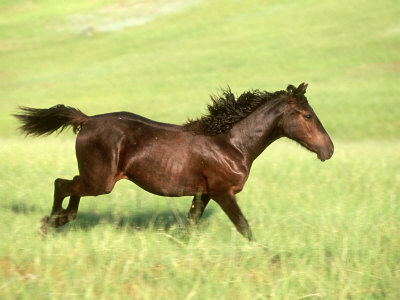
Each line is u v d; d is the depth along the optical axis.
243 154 10.33
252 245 9.60
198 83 53.41
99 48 72.62
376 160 20.36
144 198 13.12
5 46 78.12
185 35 74.25
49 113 10.46
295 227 11.09
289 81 51.47
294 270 8.63
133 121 10.34
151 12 87.88
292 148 26.70
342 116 39.75
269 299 7.88
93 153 10.20
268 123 10.37
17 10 101.56
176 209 12.64
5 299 7.40
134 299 7.72
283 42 65.56
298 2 83.19
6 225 10.45
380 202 13.10
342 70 54.16
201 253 9.21
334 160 20.28
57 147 21.02
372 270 8.87
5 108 45.56
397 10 71.94
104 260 8.71
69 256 8.79
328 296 8.00
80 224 11.24
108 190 10.30
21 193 12.93
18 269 8.48
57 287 7.89
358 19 70.38
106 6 94.31
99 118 10.41
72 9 96.06
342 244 9.88
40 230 10.19
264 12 80.50
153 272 8.57
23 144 22.48
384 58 56.41
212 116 10.35
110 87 53.78
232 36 70.88
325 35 66.12
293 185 15.50
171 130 10.31
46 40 80.12
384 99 44.06
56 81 57.91
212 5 87.25
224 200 10.25
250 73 55.66
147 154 10.12
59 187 10.51
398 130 36.44
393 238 10.34
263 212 12.28
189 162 10.12
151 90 51.81
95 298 7.56
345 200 13.53
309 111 10.35
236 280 8.17
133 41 74.19
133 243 9.68
